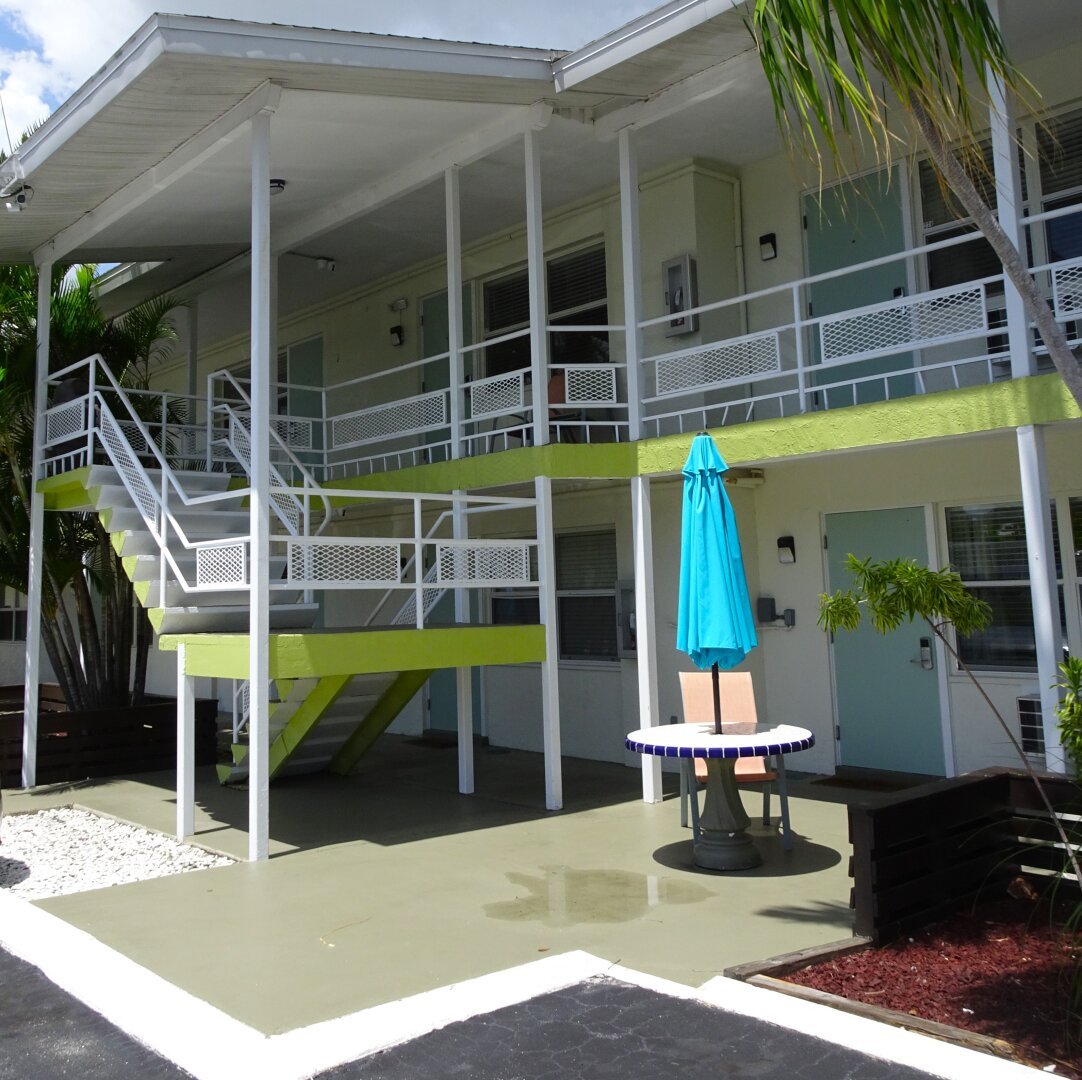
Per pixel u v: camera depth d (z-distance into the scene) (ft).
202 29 21.61
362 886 20.07
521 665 38.29
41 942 16.84
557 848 22.75
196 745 36.47
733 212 32.83
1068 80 25.80
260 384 23.39
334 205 32.89
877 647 29.32
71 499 33.09
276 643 22.90
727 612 20.18
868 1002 13.47
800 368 24.26
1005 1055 11.80
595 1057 11.98
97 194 29.99
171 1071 12.04
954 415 21.58
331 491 24.95
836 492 30.17
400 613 31.71
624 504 34.35
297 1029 13.14
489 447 36.96
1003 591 27.09
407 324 42.27
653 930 16.84
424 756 36.55
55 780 33.68
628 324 27.53
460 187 33.35
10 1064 12.39
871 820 15.64
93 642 37.99
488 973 15.07
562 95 26.23
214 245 36.04
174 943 16.85
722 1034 12.48
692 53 24.39
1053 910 16.88
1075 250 25.68
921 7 12.62
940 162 13.14
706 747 19.33
